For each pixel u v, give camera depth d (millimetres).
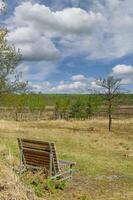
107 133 33719
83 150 21000
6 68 26625
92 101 52812
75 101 55438
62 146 22453
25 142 12203
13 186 8305
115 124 46688
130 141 27078
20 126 37875
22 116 57312
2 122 41531
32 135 28719
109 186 12016
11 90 27094
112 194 10953
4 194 7980
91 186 11766
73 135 29734
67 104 56312
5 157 12672
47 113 67312
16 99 30875
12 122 43625
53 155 11453
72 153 19109
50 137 27438
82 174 13539
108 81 37500
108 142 25531
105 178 13164
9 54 26609
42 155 11727
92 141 25609
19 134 28953
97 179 12875
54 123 44906
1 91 26781
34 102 54125
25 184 9484
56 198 9859
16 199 8078
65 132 32625
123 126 43781
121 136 31453
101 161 17000
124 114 68125
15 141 22781
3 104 29141
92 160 17078
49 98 60688
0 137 24734
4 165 9211
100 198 10398
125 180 13102
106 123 47688
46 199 9570
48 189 10422
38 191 9828
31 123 43812
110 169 15133
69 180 12203
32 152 12016
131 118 58906
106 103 36719
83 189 11234
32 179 10617
